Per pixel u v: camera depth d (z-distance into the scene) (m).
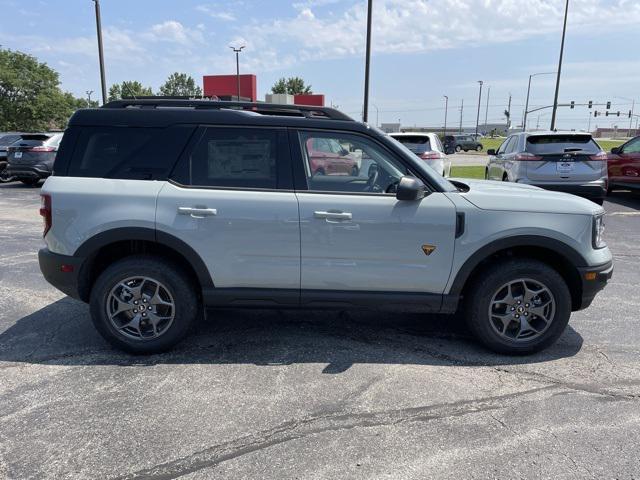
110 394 3.34
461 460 2.69
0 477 2.53
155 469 2.61
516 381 3.58
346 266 3.82
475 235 3.77
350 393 3.38
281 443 2.83
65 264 3.79
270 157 3.84
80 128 3.85
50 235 3.81
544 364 3.85
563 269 4.04
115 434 2.90
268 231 3.77
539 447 2.80
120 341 3.90
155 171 3.83
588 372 3.72
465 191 4.05
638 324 4.67
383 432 2.94
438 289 3.88
